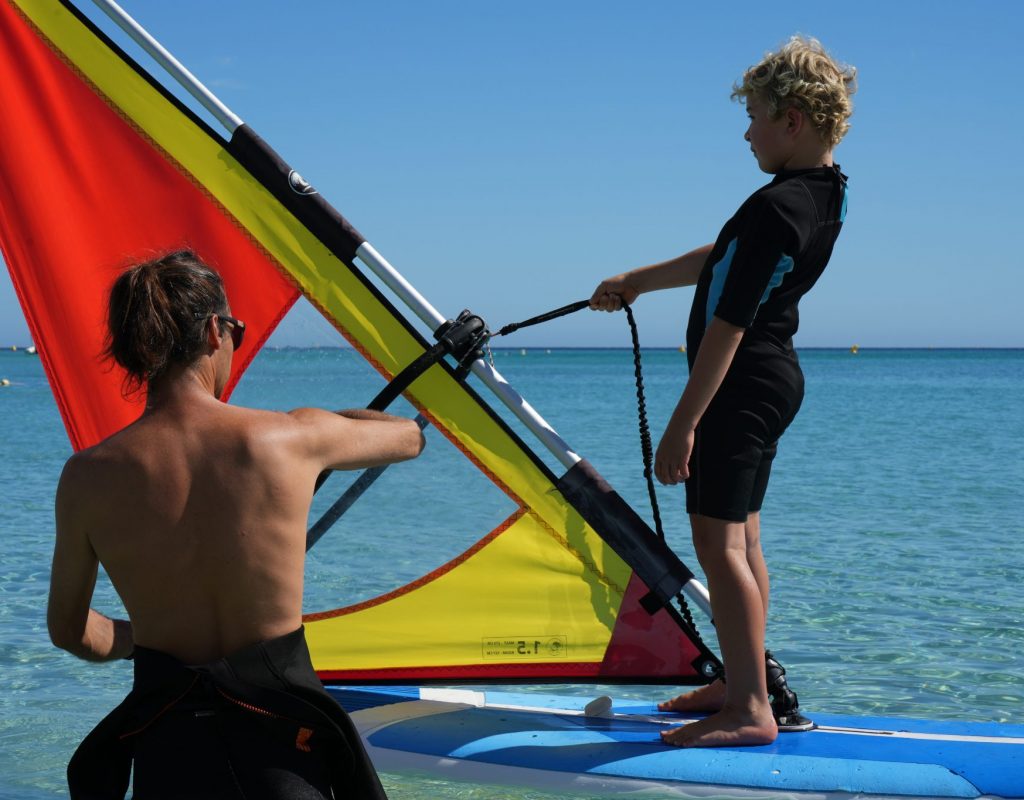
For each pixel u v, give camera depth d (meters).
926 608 5.53
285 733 1.86
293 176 3.30
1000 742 3.02
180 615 1.88
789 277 2.87
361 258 3.30
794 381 2.94
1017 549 7.20
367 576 3.35
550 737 3.12
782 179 2.87
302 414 2.05
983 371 72.06
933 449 15.63
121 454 1.91
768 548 7.25
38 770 3.33
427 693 3.54
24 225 3.43
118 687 4.21
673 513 8.92
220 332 2.01
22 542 7.17
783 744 2.99
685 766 2.89
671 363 93.06
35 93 3.41
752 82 2.91
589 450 14.69
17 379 48.38
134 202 3.40
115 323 1.95
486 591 3.30
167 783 1.82
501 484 3.24
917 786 2.77
